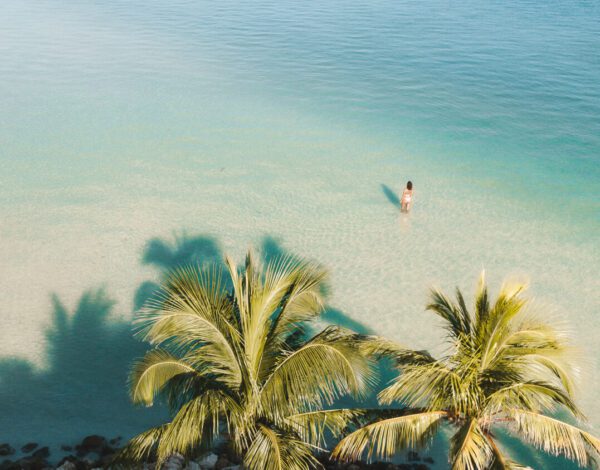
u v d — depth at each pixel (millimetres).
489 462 9406
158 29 61375
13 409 13664
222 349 10062
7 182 26188
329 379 9695
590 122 35469
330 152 30453
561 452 12656
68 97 38812
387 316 17641
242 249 21156
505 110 37594
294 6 78812
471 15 72500
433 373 10234
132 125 33906
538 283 19344
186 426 9234
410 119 35625
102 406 13898
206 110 36750
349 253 20969
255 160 29328
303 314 10641
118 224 22750
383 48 54188
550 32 62125
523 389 9867
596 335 16797
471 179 27422
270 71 45938
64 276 19250
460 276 19688
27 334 16391
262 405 10078
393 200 25188
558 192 26156
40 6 74562
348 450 10688
